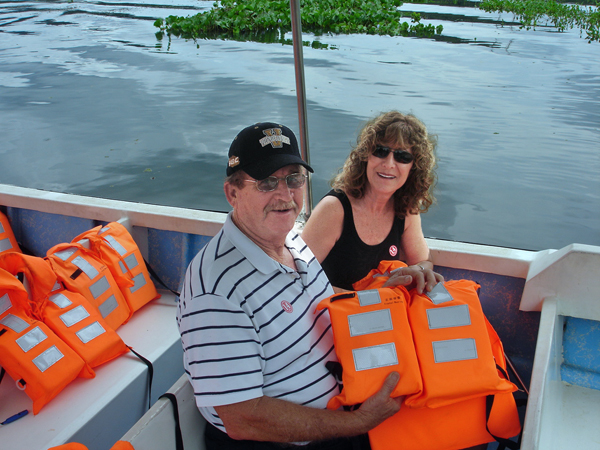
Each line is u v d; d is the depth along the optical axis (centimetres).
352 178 168
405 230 186
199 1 2919
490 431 133
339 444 130
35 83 1223
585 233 586
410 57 1421
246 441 126
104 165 773
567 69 1309
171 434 126
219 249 121
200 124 924
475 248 190
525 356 188
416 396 130
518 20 2112
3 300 175
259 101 1030
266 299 120
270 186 120
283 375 123
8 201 264
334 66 1305
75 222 259
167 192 692
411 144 161
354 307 132
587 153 795
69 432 156
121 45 1653
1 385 180
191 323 114
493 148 809
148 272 237
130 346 202
